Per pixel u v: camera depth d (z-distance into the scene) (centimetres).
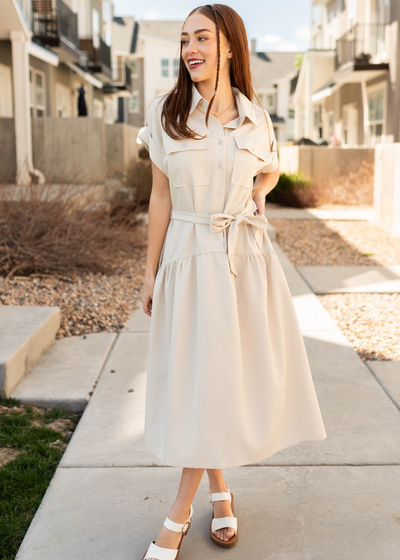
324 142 1741
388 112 1582
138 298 514
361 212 1095
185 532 194
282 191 1230
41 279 512
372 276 602
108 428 280
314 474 241
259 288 185
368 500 223
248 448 181
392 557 192
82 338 410
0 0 995
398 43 1495
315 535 203
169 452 178
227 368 177
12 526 208
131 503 222
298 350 194
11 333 351
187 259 183
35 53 1223
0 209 537
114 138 1166
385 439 269
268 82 4569
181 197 184
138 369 354
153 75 4078
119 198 800
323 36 2478
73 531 206
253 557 193
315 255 710
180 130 176
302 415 195
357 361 367
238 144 180
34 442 267
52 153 1101
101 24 2425
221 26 177
